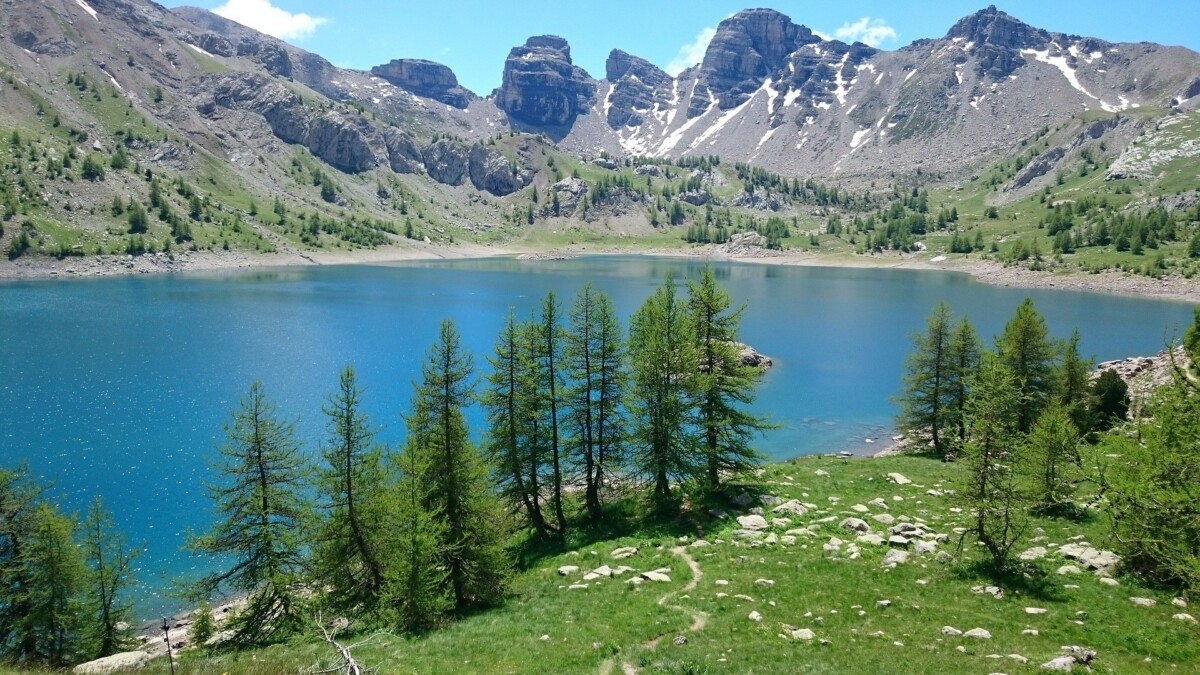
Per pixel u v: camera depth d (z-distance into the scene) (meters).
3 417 65.94
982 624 20.97
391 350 104.06
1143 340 120.25
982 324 135.50
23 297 150.00
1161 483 17.66
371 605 28.47
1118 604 21.41
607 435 40.09
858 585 25.23
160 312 133.50
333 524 29.47
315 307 147.88
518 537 40.25
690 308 41.22
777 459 62.00
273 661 21.94
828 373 98.81
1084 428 46.31
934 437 53.88
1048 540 28.91
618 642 21.94
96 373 83.94
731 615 23.28
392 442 62.66
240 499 29.25
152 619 36.25
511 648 22.12
